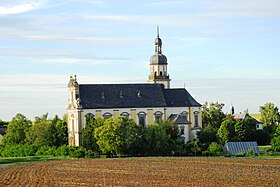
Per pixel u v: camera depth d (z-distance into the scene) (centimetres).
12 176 13050
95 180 11806
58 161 18412
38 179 12231
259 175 12450
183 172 13450
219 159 17950
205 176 12350
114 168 15000
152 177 12269
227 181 11256
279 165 15200
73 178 12331
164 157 19688
